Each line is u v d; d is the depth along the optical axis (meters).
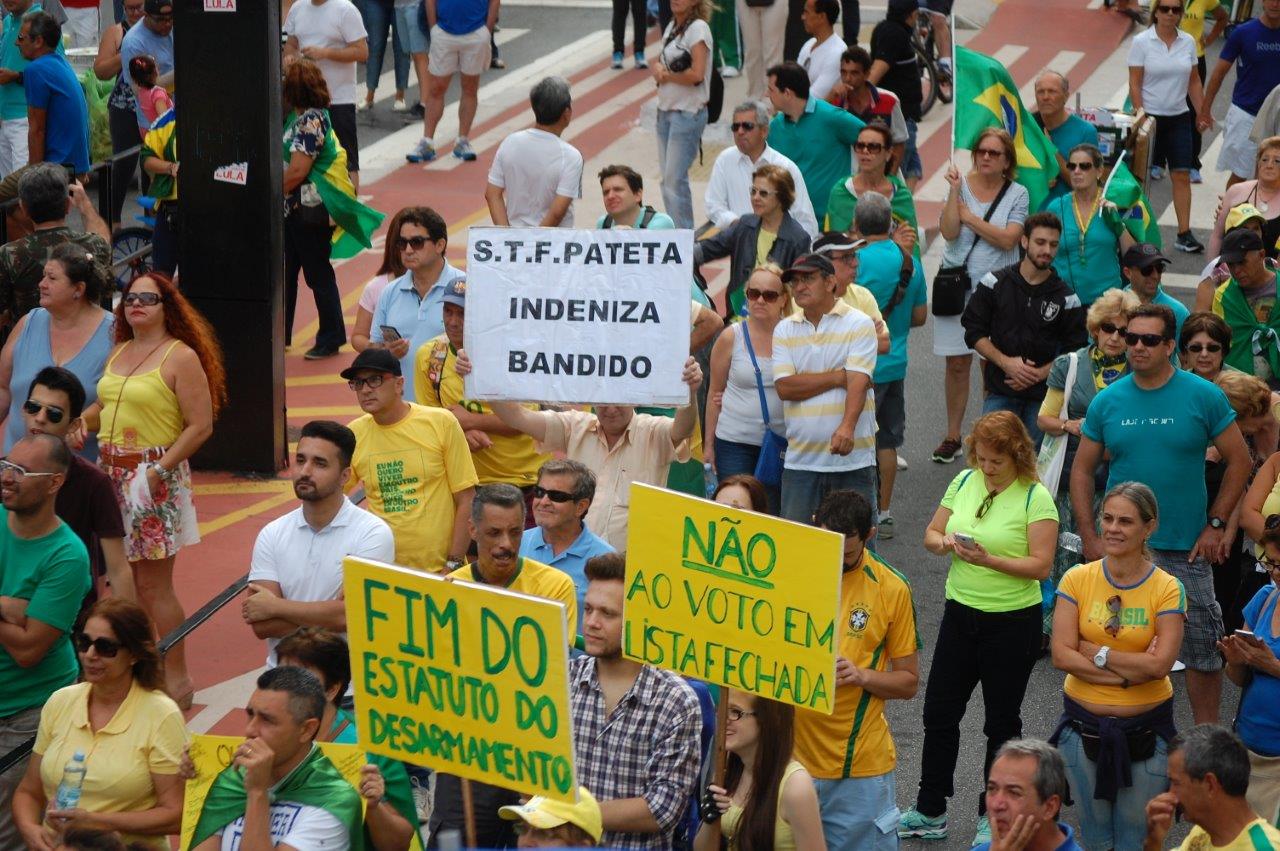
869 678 14.98
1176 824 17.41
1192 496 18.77
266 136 25.55
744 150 27.78
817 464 20.78
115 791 13.94
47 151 31.11
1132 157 33.38
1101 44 52.00
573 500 16.25
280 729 12.08
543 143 28.31
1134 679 15.59
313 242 30.62
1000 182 26.34
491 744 11.78
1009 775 12.24
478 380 18.20
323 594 16.14
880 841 15.34
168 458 18.73
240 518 24.84
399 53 45.81
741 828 12.62
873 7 53.41
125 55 35.84
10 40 33.28
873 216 24.25
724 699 12.57
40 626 15.62
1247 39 35.91
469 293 18.12
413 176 41.31
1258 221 26.56
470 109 42.12
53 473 15.53
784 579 12.30
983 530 17.31
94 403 19.42
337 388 30.03
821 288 20.55
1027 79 48.56
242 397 26.34
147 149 29.91
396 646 12.03
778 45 41.94
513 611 11.53
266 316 26.02
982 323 24.09
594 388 18.00
